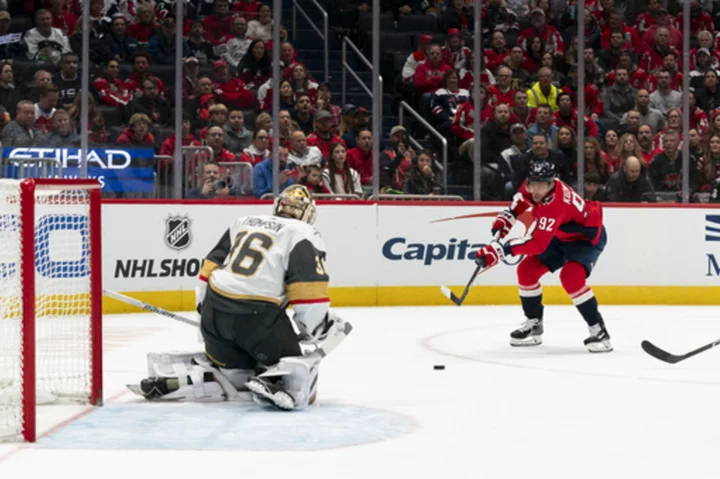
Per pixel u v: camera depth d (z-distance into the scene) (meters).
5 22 23.70
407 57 27.08
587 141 24.52
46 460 8.09
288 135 23.67
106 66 23.06
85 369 10.98
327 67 28.52
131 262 21.83
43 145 21.66
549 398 11.32
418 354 15.34
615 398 11.33
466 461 8.12
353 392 11.70
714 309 23.45
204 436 9.05
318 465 7.95
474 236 24.25
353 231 23.56
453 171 24.75
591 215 15.59
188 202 22.39
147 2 23.80
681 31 26.16
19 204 8.89
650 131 25.00
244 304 10.45
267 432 9.24
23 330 8.75
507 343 16.75
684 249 24.70
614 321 20.53
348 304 23.59
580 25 23.88
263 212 22.88
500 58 25.98
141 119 22.25
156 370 11.02
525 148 24.48
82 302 11.05
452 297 15.35
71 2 23.92
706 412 10.45
